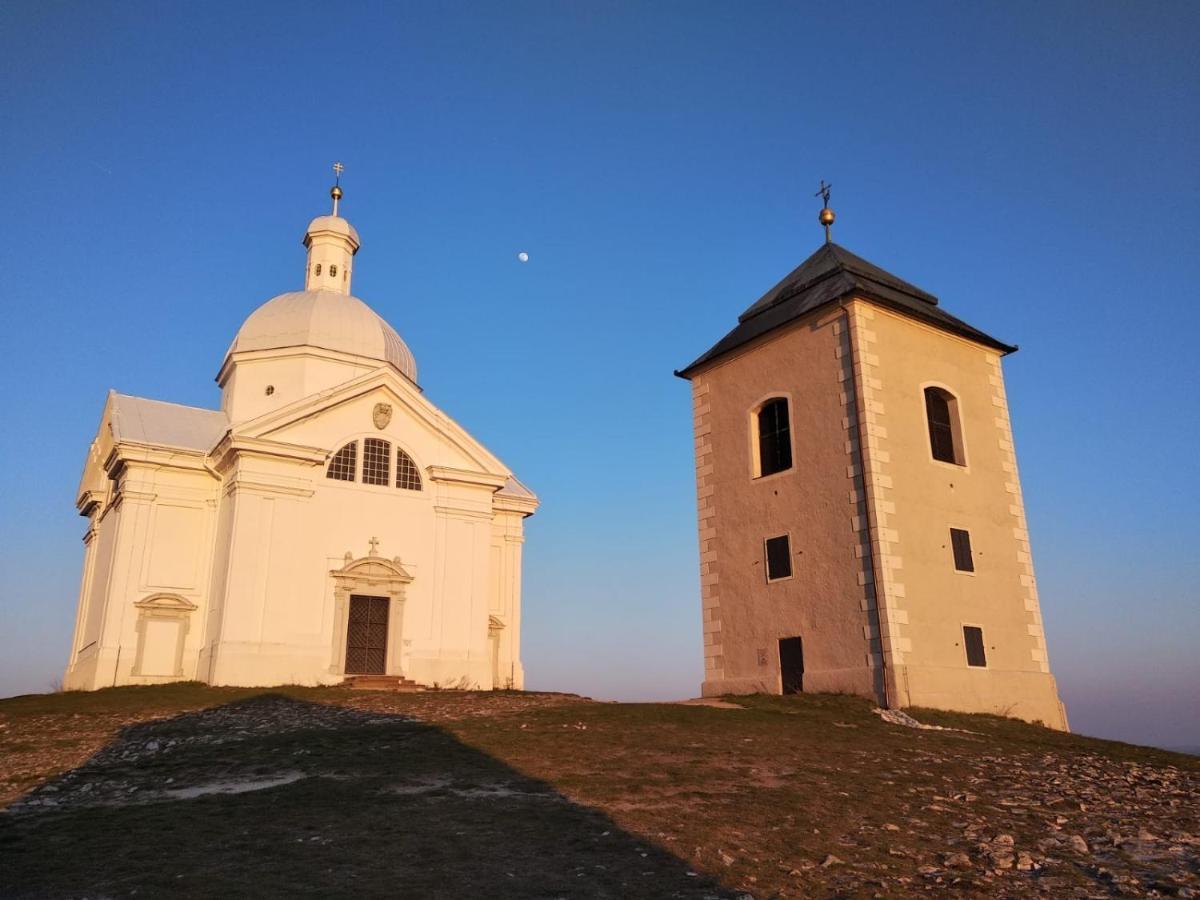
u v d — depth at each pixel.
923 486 26.45
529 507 44.12
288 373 41.56
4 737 23.23
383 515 36.50
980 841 11.48
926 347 28.48
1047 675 27.39
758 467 29.12
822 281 29.61
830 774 15.45
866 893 9.34
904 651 24.02
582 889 9.23
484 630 37.56
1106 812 13.59
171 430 38.19
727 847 10.91
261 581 33.38
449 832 11.42
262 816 12.44
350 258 48.00
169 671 34.75
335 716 24.83
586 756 16.64
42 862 10.34
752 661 27.50
